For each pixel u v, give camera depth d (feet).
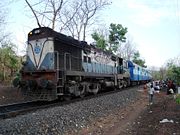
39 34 55.47
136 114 45.93
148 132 30.01
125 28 173.68
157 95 85.81
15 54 120.06
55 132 30.81
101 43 157.28
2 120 35.17
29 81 52.54
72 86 57.21
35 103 53.26
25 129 30.27
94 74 71.51
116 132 32.27
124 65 111.24
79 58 64.39
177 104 54.85
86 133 32.01
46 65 53.88
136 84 147.23
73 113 40.42
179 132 29.12
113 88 93.97
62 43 57.36
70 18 102.89
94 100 56.54
